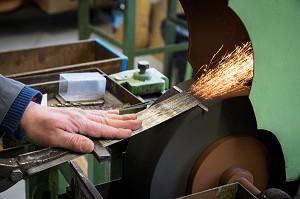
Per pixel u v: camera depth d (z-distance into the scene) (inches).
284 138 40.4
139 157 41.0
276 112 38.8
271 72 37.1
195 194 36.4
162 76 58.2
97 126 39.4
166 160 39.1
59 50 73.9
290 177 42.9
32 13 157.6
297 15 36.7
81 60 76.2
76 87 56.2
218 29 44.9
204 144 40.6
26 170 35.2
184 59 125.9
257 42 35.4
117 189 44.8
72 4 154.4
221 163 41.5
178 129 38.7
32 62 72.8
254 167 43.8
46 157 36.6
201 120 39.6
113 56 70.7
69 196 41.9
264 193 37.4
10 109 40.6
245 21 34.3
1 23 166.2
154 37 143.0
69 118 39.8
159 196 40.3
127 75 58.6
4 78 42.4
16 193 84.4
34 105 41.9
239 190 37.9
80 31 122.4
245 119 41.4
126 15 102.3
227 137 41.3
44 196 57.4
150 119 41.1
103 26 168.6
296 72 38.3
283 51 36.9
